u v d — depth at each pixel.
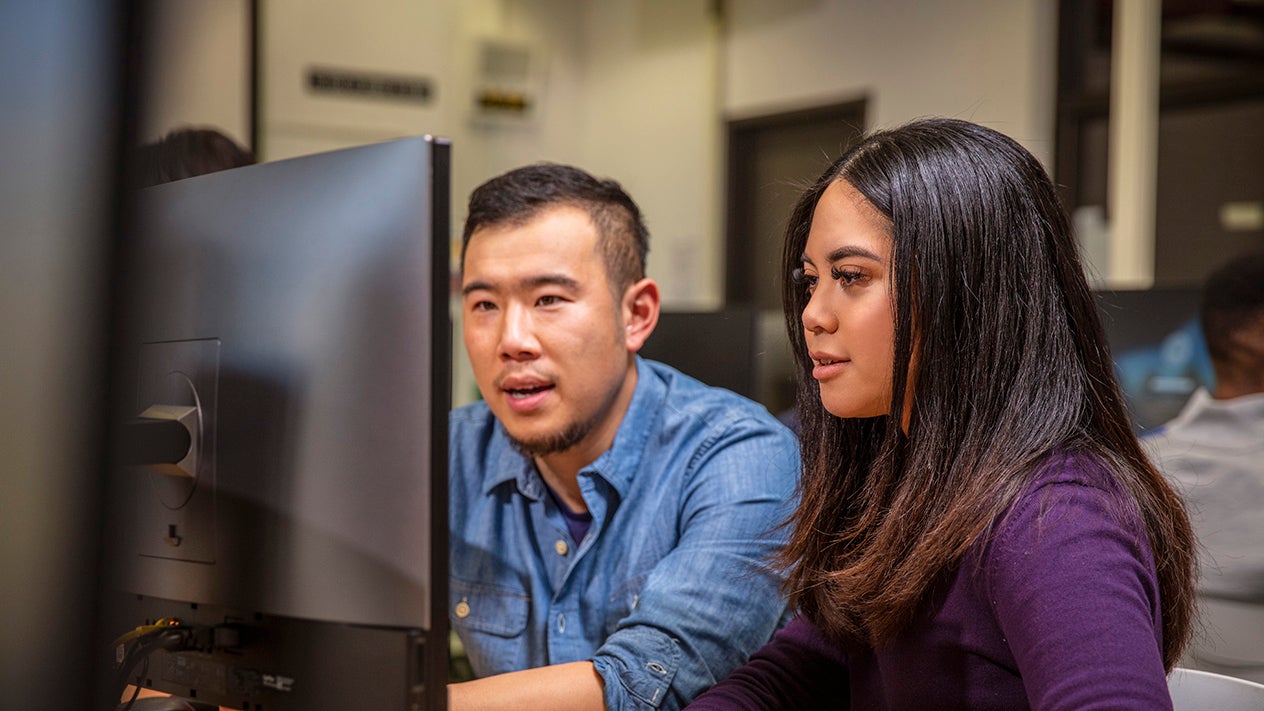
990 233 0.92
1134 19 4.38
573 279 1.22
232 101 4.30
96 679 0.70
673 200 5.89
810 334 0.99
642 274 1.36
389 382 0.82
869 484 1.00
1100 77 4.52
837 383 0.98
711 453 1.35
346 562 0.85
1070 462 0.89
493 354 1.24
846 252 0.95
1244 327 1.82
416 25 5.15
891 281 0.93
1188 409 1.89
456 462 1.49
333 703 0.86
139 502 0.98
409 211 0.81
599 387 1.26
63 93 0.66
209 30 4.16
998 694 0.91
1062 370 0.92
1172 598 0.94
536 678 1.14
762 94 5.58
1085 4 4.57
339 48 4.94
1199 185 4.41
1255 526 1.79
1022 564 0.85
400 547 0.82
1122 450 0.94
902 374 0.93
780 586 1.18
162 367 0.96
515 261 1.22
